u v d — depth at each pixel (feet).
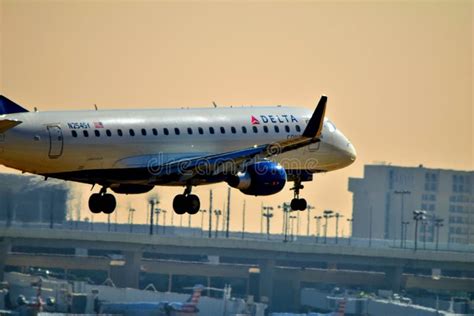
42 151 628.69
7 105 632.79
